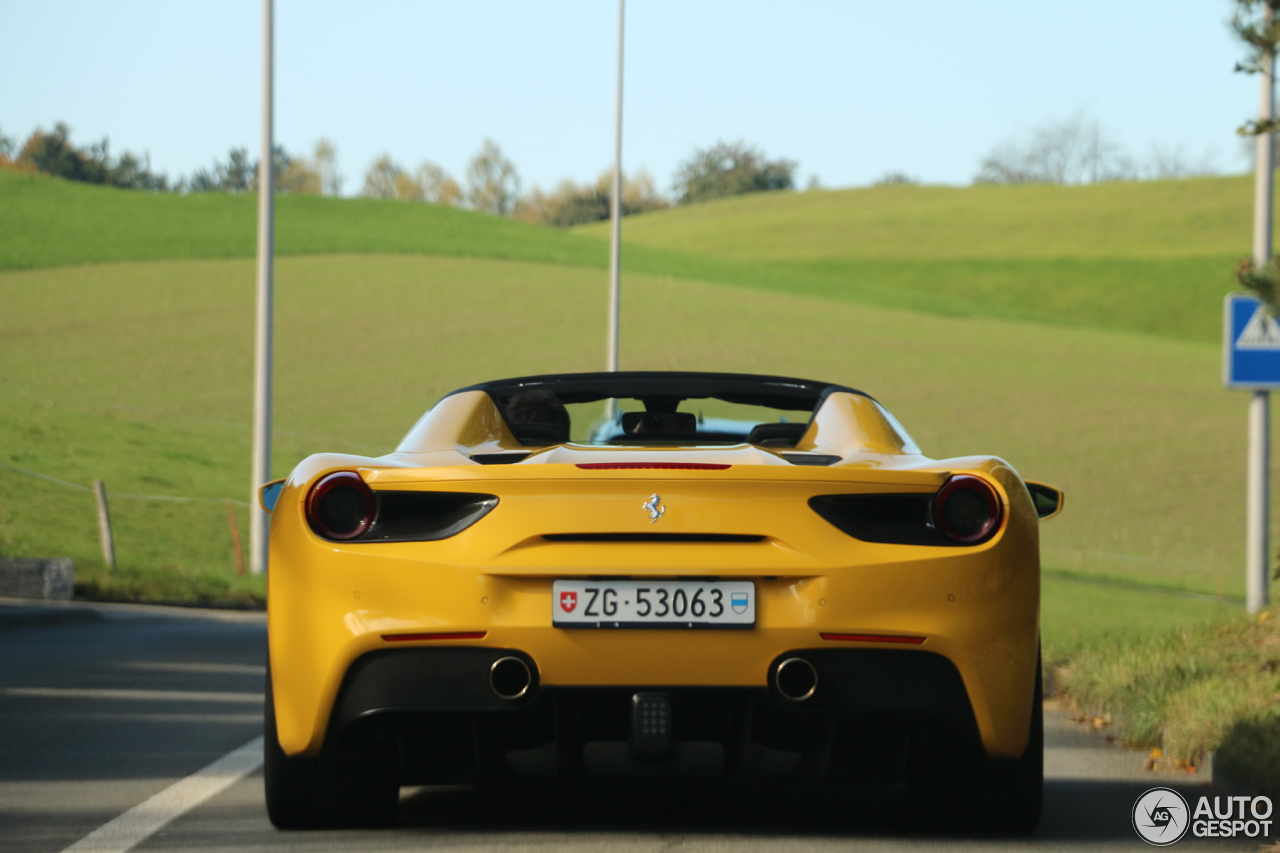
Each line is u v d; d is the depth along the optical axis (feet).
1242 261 73.41
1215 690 64.75
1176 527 319.88
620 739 38.88
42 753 59.62
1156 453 396.16
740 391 55.06
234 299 518.37
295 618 39.24
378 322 500.74
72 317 474.90
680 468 38.65
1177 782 55.67
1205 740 57.72
